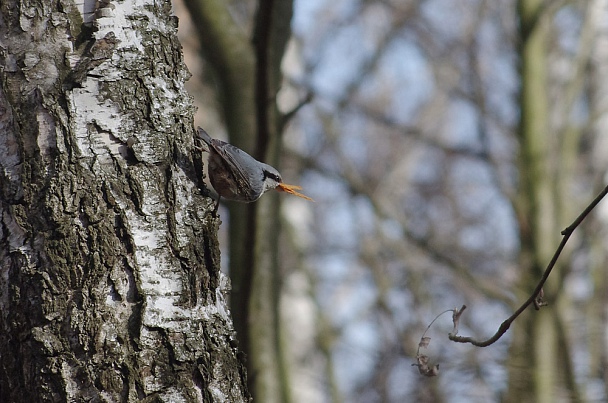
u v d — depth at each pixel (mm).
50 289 4750
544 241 14812
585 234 15852
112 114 5066
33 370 4699
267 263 9555
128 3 5250
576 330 14352
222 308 5277
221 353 5109
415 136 19969
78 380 4688
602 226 16062
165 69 5344
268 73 8281
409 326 18891
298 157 18688
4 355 4777
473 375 13047
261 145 8672
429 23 21797
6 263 4828
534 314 13344
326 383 17797
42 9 5090
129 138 5082
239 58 9570
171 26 5469
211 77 16344
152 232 5012
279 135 9445
